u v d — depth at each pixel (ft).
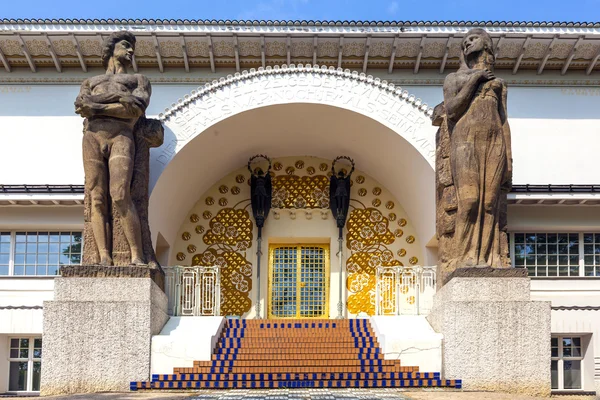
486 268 42.63
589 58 61.11
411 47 59.98
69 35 58.59
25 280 55.88
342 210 62.85
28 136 60.64
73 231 56.95
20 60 61.11
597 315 54.65
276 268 64.03
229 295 62.54
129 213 44.39
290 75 54.80
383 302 60.39
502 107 44.98
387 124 54.03
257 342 46.47
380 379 41.22
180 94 61.98
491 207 43.62
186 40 59.41
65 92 61.67
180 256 62.80
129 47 47.26
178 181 56.75
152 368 41.98
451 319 42.01
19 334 54.49
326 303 63.46
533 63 61.67
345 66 62.08
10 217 55.72
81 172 60.29
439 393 38.55
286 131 59.36
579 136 61.16
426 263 59.98
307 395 37.04
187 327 46.09
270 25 58.80
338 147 61.67
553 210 56.39
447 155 46.24
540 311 41.83
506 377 41.16
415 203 60.03
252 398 35.45
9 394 54.29
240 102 54.34
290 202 64.08
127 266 43.47
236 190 64.18
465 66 46.01
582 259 57.36
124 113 44.14
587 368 54.70
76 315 41.96
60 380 41.27
